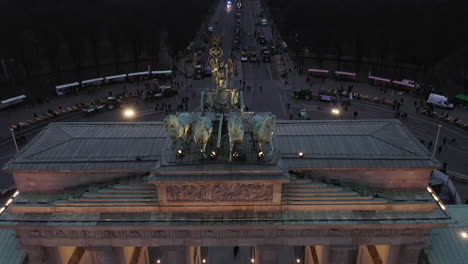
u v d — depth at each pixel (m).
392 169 47.56
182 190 44.38
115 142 50.88
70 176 48.44
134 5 189.62
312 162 47.66
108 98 124.25
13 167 47.12
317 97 132.00
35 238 46.66
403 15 160.88
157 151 49.50
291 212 45.88
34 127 108.12
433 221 45.47
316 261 56.12
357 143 50.12
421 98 129.12
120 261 49.59
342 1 186.38
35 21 158.62
